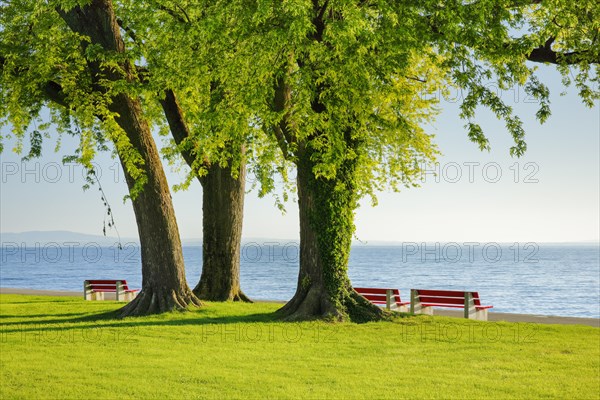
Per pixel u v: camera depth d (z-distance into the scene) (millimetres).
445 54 16625
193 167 17891
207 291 24688
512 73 16578
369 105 16750
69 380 10820
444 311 21844
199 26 15406
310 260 18953
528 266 135375
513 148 16781
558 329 17156
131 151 18156
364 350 13930
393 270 115125
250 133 17734
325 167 16156
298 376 11273
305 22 13992
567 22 15414
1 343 14523
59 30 19328
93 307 22594
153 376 11188
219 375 11281
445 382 10875
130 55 18812
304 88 15617
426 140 23625
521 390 10320
